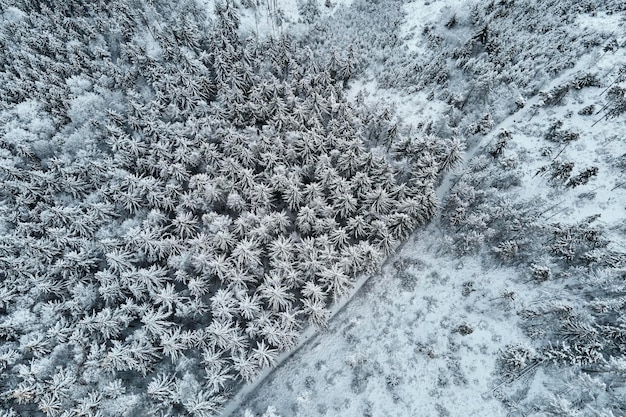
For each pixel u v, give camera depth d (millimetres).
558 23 51469
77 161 46875
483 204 39156
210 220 41062
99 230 42031
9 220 41875
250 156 46156
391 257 41594
